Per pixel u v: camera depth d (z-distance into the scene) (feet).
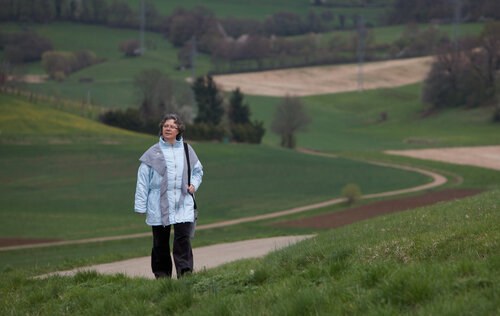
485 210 33.55
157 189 24.84
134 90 606.55
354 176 252.21
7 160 260.01
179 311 17.34
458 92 567.18
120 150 294.25
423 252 20.70
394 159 323.57
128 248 101.09
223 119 475.72
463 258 17.22
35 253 107.86
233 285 21.21
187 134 380.17
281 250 34.35
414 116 558.15
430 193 191.72
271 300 16.63
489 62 557.74
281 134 412.57
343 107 626.23
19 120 338.13
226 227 144.46
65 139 311.27
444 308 12.98
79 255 92.38
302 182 234.99
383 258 21.49
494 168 273.13
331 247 27.63
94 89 617.21
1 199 191.52
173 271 33.24
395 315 13.34
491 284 14.26
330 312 14.43
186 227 25.13
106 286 23.29
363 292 15.46
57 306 20.89
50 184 220.64
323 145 418.51
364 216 149.89
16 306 22.03
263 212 175.63
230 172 255.50
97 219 160.86
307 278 19.61
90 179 231.71
